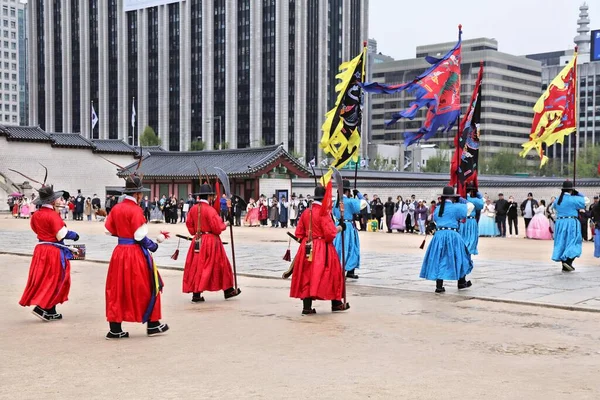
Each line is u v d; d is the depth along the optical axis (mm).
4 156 58188
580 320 10180
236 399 6211
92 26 136875
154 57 130750
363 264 17750
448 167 106375
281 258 19219
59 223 10094
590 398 6277
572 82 20109
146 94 131375
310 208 10641
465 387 6609
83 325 9844
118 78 133250
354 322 9969
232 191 48750
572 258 16125
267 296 12531
